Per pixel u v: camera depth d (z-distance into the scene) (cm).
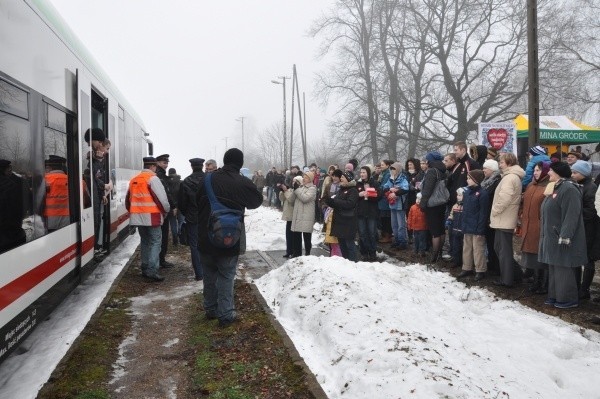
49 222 564
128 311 676
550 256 670
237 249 595
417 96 3641
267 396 425
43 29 580
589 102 3156
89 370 479
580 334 583
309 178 971
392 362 434
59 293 597
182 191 836
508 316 646
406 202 1088
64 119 654
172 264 984
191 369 493
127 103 1355
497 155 956
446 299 708
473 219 805
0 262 426
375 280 699
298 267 741
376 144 3694
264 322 598
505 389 434
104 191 864
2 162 445
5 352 432
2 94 450
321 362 482
